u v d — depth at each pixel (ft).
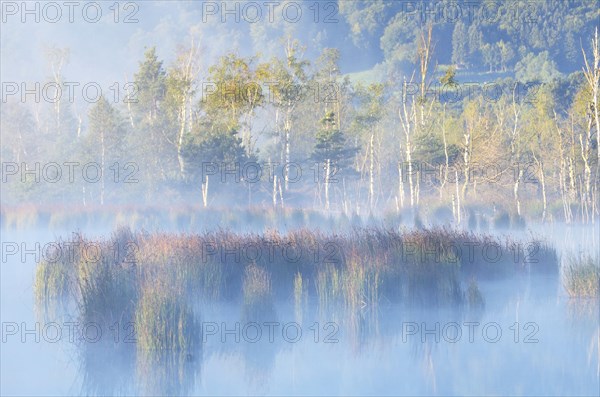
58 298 90.89
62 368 70.54
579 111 256.11
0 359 72.74
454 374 68.69
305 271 95.66
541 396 62.75
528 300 96.84
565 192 248.73
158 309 71.77
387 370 69.92
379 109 304.71
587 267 98.73
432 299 89.97
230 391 64.95
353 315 86.69
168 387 66.28
